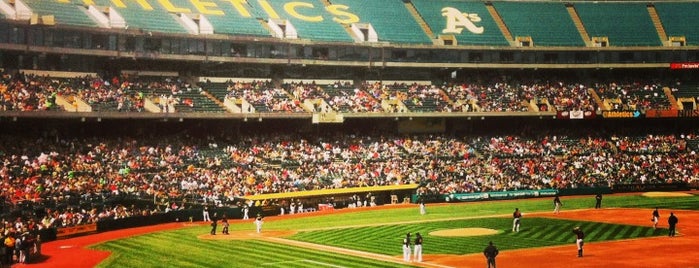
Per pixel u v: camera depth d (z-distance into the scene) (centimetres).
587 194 9575
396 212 8106
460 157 10119
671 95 11169
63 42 8444
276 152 9344
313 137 10006
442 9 11825
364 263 4816
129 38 9031
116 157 8094
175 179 8088
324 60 10244
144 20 9200
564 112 10700
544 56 11362
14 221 5984
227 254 5241
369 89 10656
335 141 9994
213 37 9400
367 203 8950
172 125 9250
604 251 5194
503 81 11412
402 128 10681
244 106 9331
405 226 6800
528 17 11950
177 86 9331
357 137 10250
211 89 9588
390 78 11062
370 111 10131
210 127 9512
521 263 4753
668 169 10025
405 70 11131
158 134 9094
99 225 6556
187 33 9256
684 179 9831
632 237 5853
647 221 6819
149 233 6481
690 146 10619
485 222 6981
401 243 5719
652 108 10856
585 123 11250
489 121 11112
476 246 5494
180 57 9225
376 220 7362
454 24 11538
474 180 9544
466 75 11406
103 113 8112
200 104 9125
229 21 9981
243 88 9806
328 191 8575
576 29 11788
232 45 9781
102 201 7081
